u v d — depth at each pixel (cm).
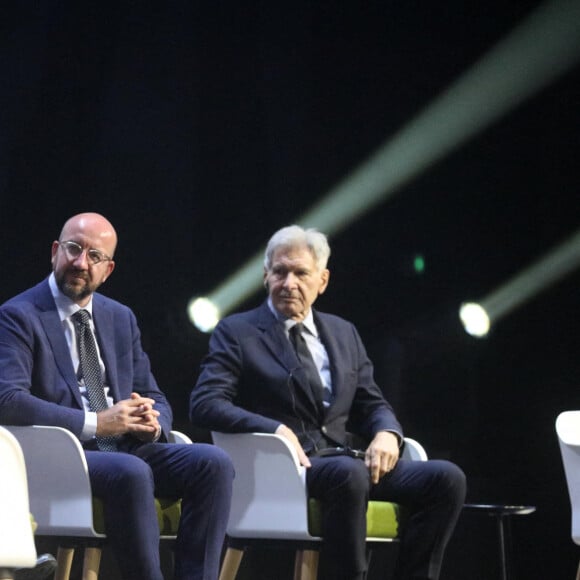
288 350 1105
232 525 1021
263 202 1764
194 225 1731
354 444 1162
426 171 1778
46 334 997
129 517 905
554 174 1708
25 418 932
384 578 1359
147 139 1709
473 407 1695
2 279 1619
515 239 1723
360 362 1155
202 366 1103
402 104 1786
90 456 929
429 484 1045
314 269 1125
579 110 1695
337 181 1786
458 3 1759
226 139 1750
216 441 1048
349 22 1794
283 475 997
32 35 1628
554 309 1681
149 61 1709
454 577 1402
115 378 1032
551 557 1556
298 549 1026
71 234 1020
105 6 1673
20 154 1638
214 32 1741
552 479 1611
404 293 1762
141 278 1705
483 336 1709
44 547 1108
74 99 1664
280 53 1770
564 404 1647
